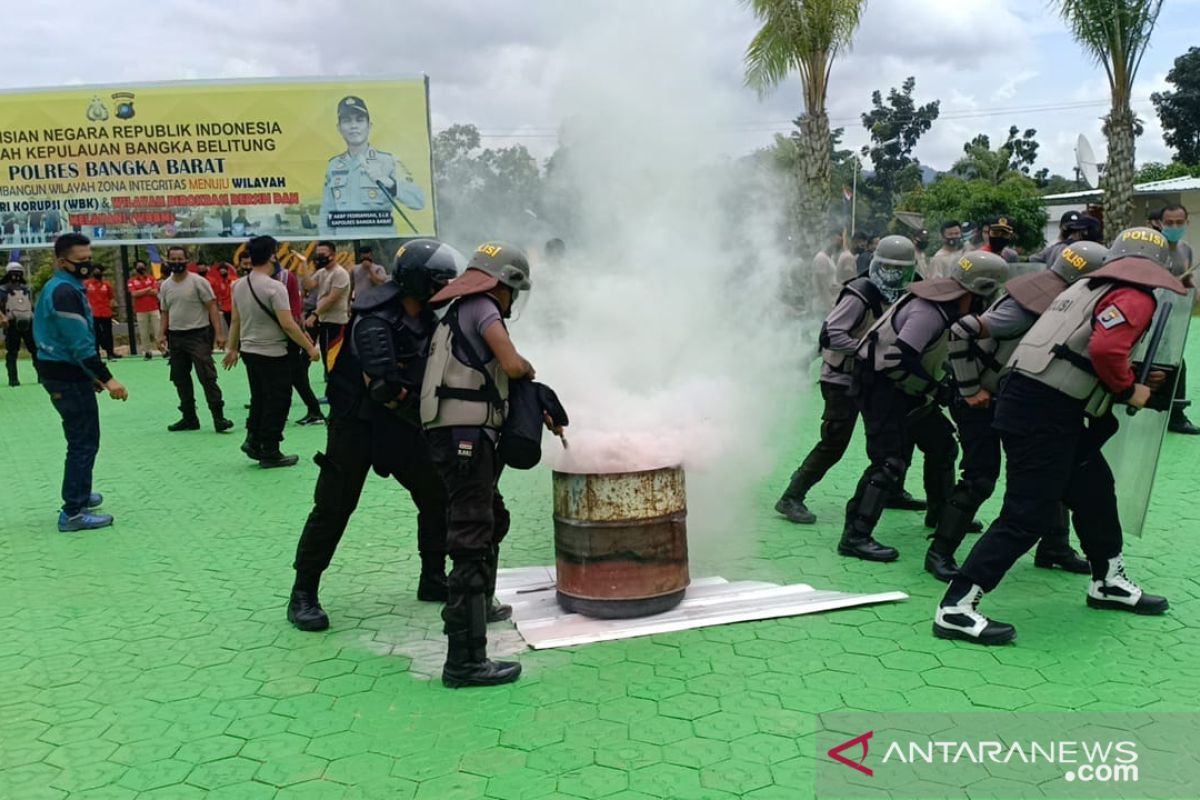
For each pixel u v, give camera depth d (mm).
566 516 4355
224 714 3580
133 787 3092
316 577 4445
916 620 4277
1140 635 4066
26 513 6828
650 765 3107
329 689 3770
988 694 3547
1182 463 7098
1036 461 3855
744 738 3266
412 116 17078
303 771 3154
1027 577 4848
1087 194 28141
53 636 4426
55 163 17203
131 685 3863
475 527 3682
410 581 5109
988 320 4418
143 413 11445
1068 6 15789
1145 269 3748
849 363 5590
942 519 4832
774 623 4262
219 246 23531
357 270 10289
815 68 12438
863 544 5184
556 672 3828
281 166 17234
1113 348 3645
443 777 3082
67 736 3443
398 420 4250
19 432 10508
